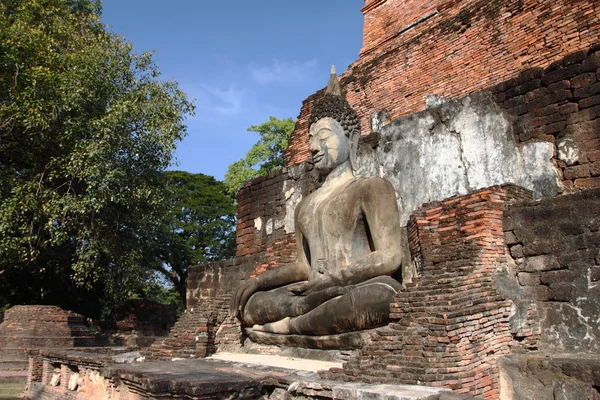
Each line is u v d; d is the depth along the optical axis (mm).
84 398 7277
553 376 4398
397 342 4730
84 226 14008
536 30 11039
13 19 14125
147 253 21719
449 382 4191
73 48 14695
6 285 19781
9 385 12047
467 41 12484
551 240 5566
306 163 10055
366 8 15953
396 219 6609
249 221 11125
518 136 6934
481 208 5938
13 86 12812
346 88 15531
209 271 11258
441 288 5113
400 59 14125
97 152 12844
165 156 14891
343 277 6480
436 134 7980
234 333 8141
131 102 13789
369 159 8953
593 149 6172
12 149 14781
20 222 13422
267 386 4812
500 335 4977
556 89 6605
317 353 6438
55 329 14945
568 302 5324
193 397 4305
